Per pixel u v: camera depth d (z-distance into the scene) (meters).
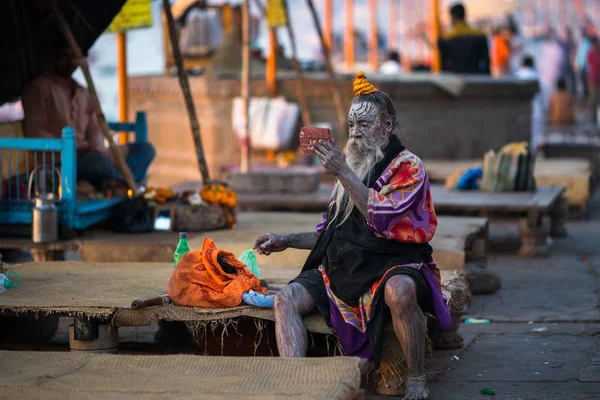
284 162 29.56
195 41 36.09
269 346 12.27
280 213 21.94
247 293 12.03
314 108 31.95
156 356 10.73
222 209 19.19
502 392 12.20
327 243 12.02
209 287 12.23
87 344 12.55
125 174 19.36
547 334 15.45
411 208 11.41
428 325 12.84
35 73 20.75
